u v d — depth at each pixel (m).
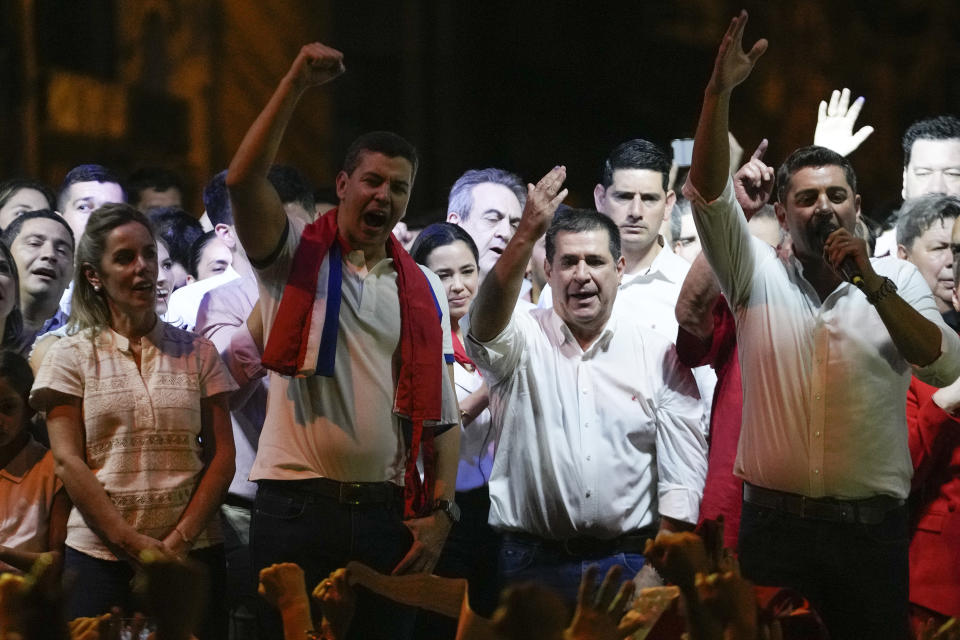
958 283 15.63
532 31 44.38
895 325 12.34
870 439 12.90
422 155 42.19
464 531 15.66
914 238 17.69
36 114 34.34
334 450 12.36
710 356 14.55
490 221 19.12
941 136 20.50
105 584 12.97
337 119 40.72
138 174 23.80
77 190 20.30
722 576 6.93
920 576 14.95
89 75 35.66
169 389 13.27
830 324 12.99
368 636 12.32
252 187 11.89
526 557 14.90
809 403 12.94
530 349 14.90
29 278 17.09
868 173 42.75
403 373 12.61
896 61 42.88
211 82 37.19
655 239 17.88
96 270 13.22
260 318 13.55
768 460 13.06
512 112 44.81
